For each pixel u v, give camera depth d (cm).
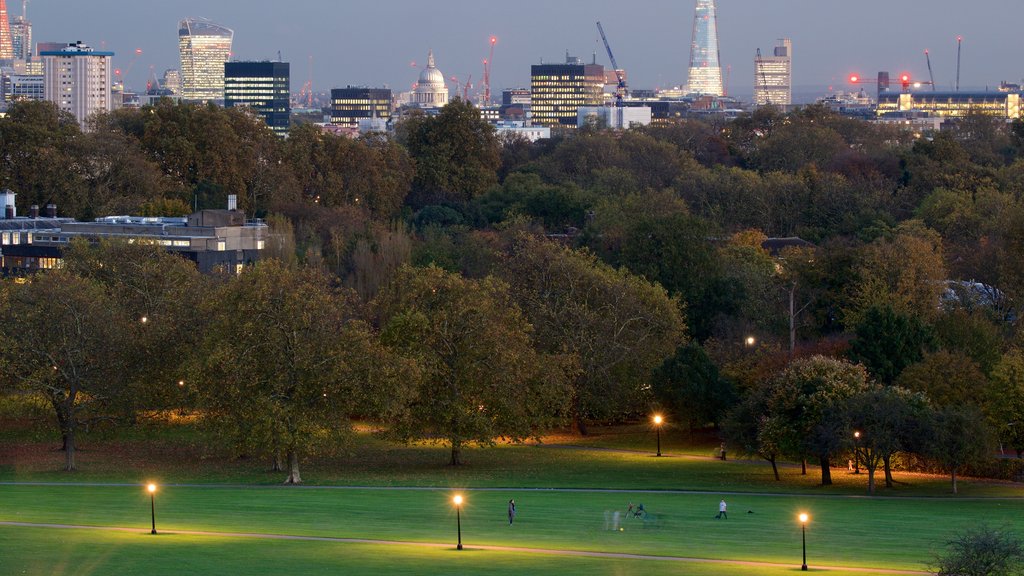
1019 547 10538
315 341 16850
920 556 11588
